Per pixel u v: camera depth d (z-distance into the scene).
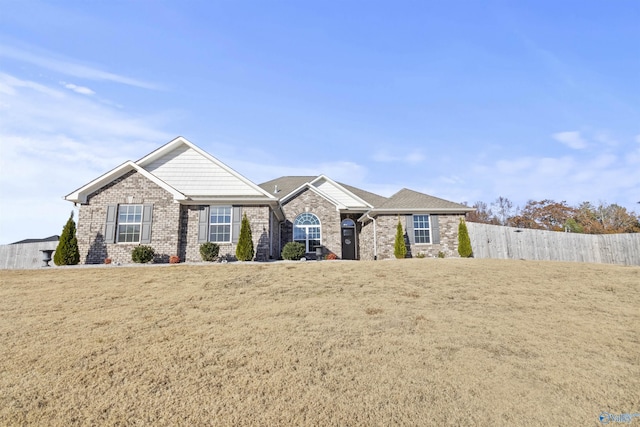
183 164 21.20
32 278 12.39
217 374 5.24
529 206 48.75
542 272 13.00
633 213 44.50
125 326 7.35
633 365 5.73
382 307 8.77
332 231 24.33
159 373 5.25
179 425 4.04
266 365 5.54
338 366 5.54
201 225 18.81
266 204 19.36
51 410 4.29
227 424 4.07
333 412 4.32
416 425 4.10
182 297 9.80
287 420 4.16
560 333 7.12
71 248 16.41
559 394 4.81
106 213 17.91
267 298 9.67
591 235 21.86
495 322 7.73
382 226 22.22
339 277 12.11
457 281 11.54
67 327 7.28
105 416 4.19
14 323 7.53
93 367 5.42
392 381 5.08
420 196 24.14
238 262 16.70
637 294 10.11
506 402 4.59
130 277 12.46
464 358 5.88
